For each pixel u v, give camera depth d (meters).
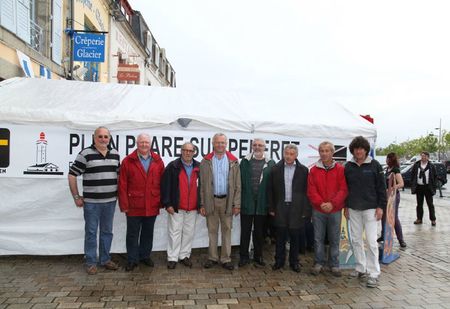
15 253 5.21
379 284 4.77
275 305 4.06
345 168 4.91
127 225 4.98
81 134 5.36
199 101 6.27
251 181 5.16
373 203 4.68
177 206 5.04
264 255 5.93
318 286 4.64
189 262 5.24
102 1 12.76
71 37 9.54
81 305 3.90
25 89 5.80
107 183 4.80
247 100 6.62
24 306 3.83
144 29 20.84
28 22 7.67
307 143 6.18
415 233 8.12
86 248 4.82
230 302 4.10
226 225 5.15
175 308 3.91
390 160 6.39
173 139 5.67
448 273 5.27
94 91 6.06
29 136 5.22
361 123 6.46
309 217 5.12
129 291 4.30
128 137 5.52
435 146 59.94
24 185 5.23
